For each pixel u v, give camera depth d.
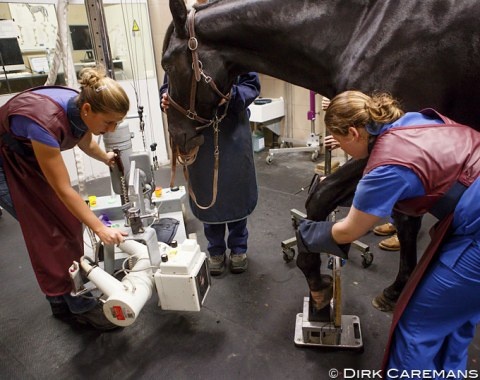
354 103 1.00
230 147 1.85
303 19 1.28
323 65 1.31
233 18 1.35
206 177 1.90
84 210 1.43
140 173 1.89
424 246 2.31
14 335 1.80
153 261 1.57
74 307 1.74
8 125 1.40
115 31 3.69
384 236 2.46
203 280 1.59
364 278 2.06
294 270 2.18
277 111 4.23
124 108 1.34
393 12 1.16
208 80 1.42
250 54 1.42
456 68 1.12
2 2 3.11
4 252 2.60
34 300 2.06
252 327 1.75
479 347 1.56
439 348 1.12
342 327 1.66
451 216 0.98
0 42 3.19
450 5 1.09
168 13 3.84
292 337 1.67
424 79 1.15
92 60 3.50
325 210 1.40
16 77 3.34
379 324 1.72
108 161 1.82
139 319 1.84
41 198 1.55
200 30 1.38
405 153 0.94
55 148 1.36
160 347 1.67
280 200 3.10
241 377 1.49
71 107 1.40
